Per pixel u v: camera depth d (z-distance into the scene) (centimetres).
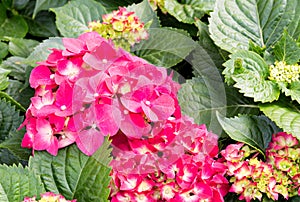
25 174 71
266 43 86
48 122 71
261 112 84
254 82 79
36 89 73
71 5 90
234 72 79
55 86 72
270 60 83
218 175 75
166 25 95
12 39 92
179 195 72
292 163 77
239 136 78
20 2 104
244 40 85
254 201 79
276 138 78
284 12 86
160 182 72
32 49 92
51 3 99
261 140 80
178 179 72
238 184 76
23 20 102
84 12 90
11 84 87
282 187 76
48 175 73
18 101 87
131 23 82
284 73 80
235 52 81
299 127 76
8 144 77
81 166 73
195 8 92
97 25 82
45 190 72
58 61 71
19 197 71
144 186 72
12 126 81
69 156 73
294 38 85
